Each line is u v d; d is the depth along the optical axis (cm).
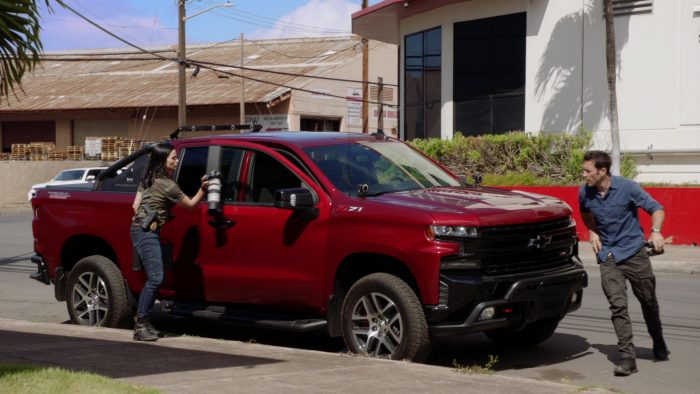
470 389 616
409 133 2848
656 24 2170
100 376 621
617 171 2042
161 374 657
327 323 772
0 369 627
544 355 830
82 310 955
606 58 2153
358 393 601
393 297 719
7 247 2116
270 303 812
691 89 2125
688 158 2134
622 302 738
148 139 5003
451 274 700
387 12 2742
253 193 828
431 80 2725
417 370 675
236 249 824
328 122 4956
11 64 689
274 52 5359
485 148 2341
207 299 857
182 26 3662
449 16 2616
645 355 820
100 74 5603
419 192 791
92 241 966
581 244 1989
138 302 850
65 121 5222
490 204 743
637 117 2208
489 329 713
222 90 4806
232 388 609
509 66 2470
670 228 1892
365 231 741
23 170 4397
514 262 730
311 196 773
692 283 1412
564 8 2325
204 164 879
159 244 827
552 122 2359
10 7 662
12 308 1180
